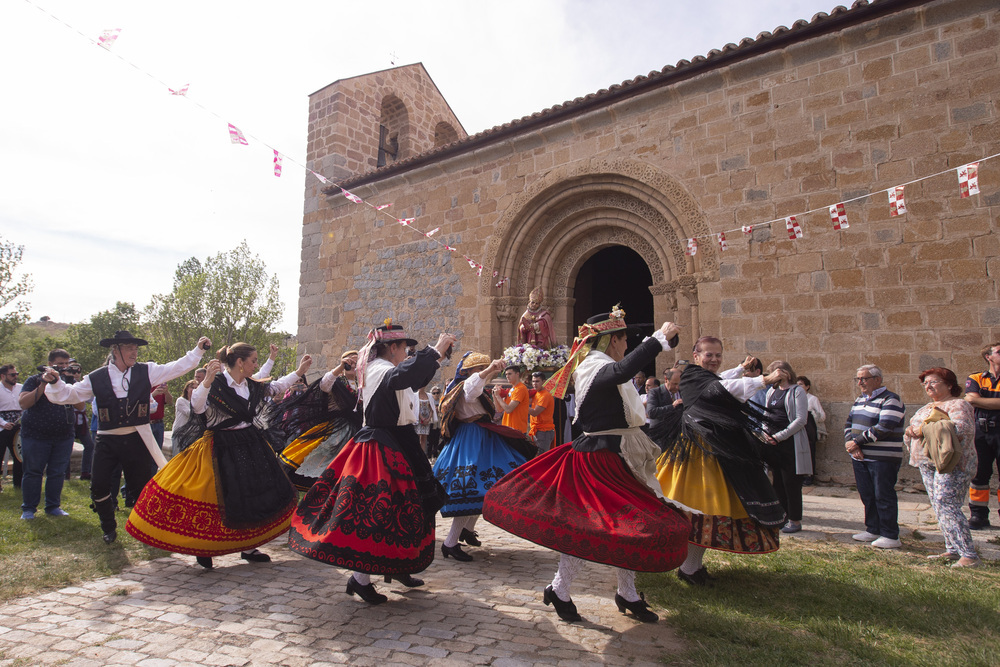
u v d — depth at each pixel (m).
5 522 5.64
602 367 3.32
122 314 43.31
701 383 3.97
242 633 3.11
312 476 5.38
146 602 3.60
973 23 7.50
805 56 8.66
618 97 10.33
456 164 12.47
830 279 8.22
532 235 11.67
